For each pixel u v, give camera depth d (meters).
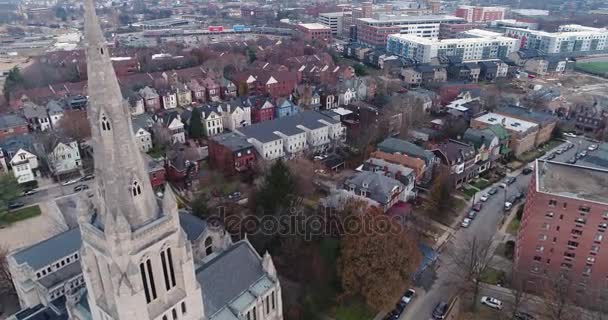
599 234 82.69
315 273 89.44
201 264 72.69
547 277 88.75
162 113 176.62
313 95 197.00
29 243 105.12
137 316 46.56
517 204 124.81
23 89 198.00
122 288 44.47
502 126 153.38
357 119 175.00
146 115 171.12
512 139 152.75
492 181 138.12
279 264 95.06
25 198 125.56
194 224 90.88
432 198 117.75
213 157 142.50
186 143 161.12
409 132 159.62
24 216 116.38
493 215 119.38
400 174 119.38
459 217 118.56
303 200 121.19
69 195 126.50
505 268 98.50
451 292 90.62
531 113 168.00
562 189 86.31
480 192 131.62
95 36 38.28
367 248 82.12
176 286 51.94
